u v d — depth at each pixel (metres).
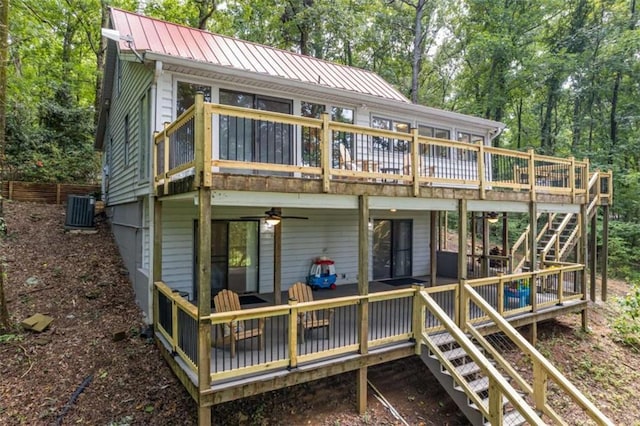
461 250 7.03
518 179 8.51
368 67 25.39
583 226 9.84
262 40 21.44
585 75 19.00
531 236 8.48
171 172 5.61
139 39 7.87
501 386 5.00
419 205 6.83
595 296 11.60
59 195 14.70
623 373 7.83
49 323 6.83
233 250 8.59
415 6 21.77
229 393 4.39
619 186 17.50
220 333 5.61
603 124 19.75
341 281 10.30
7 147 14.88
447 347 6.30
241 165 4.77
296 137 8.29
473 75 22.44
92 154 17.61
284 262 9.29
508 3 20.75
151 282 6.96
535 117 23.33
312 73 10.16
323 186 5.48
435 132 11.54
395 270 11.57
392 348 5.88
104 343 6.54
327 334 5.69
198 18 19.47
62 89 18.39
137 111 8.33
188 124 5.12
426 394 6.32
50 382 5.49
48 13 15.66
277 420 5.15
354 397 5.88
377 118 10.18
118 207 11.27
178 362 5.16
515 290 8.42
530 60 19.45
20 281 8.23
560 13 20.83
